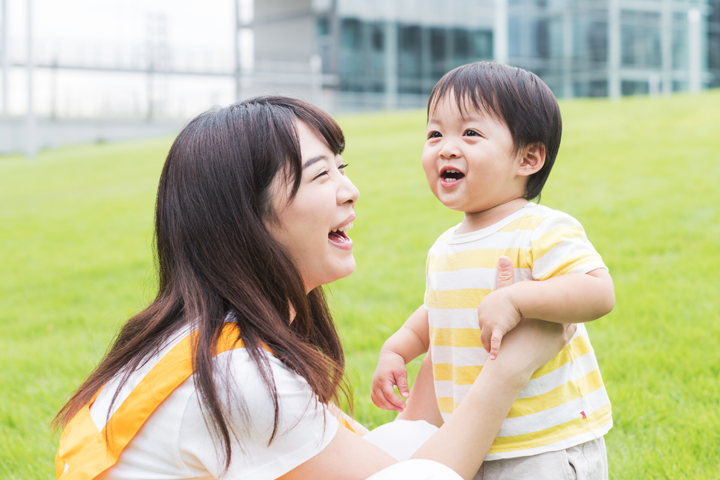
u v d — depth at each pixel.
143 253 7.94
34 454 2.79
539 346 1.60
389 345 2.04
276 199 1.56
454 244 1.81
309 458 1.46
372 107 31.34
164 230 1.63
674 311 3.91
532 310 1.52
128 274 6.93
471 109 1.69
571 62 30.09
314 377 1.50
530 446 1.64
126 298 5.83
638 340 3.51
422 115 22.22
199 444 1.43
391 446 1.85
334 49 31.72
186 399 1.42
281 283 1.57
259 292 1.54
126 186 14.52
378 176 11.48
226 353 1.44
